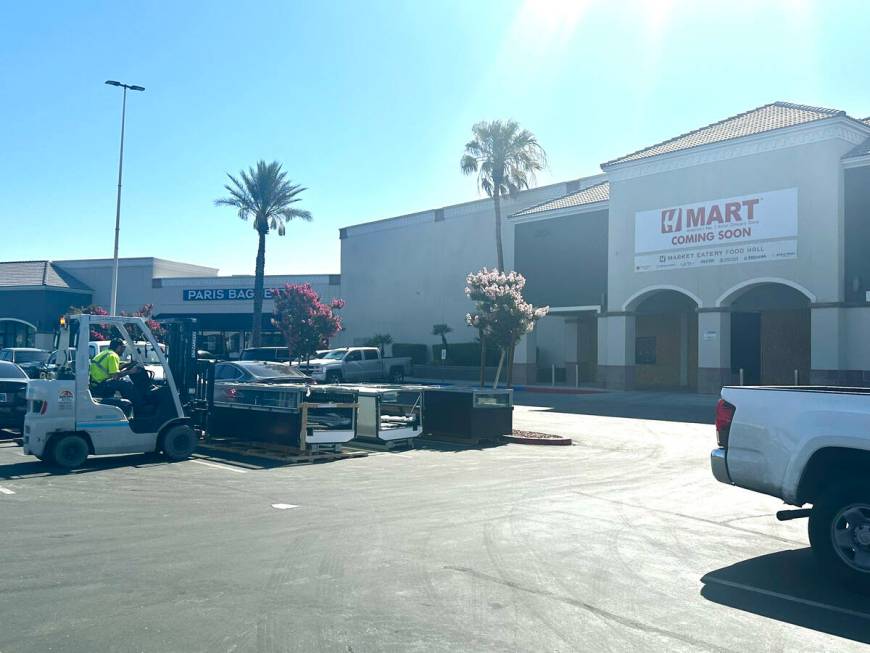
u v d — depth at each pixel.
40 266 56.62
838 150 26.20
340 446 14.50
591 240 34.59
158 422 13.05
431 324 47.47
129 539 7.91
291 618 5.65
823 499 6.63
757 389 7.23
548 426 20.20
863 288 25.73
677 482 11.70
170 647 5.10
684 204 30.41
